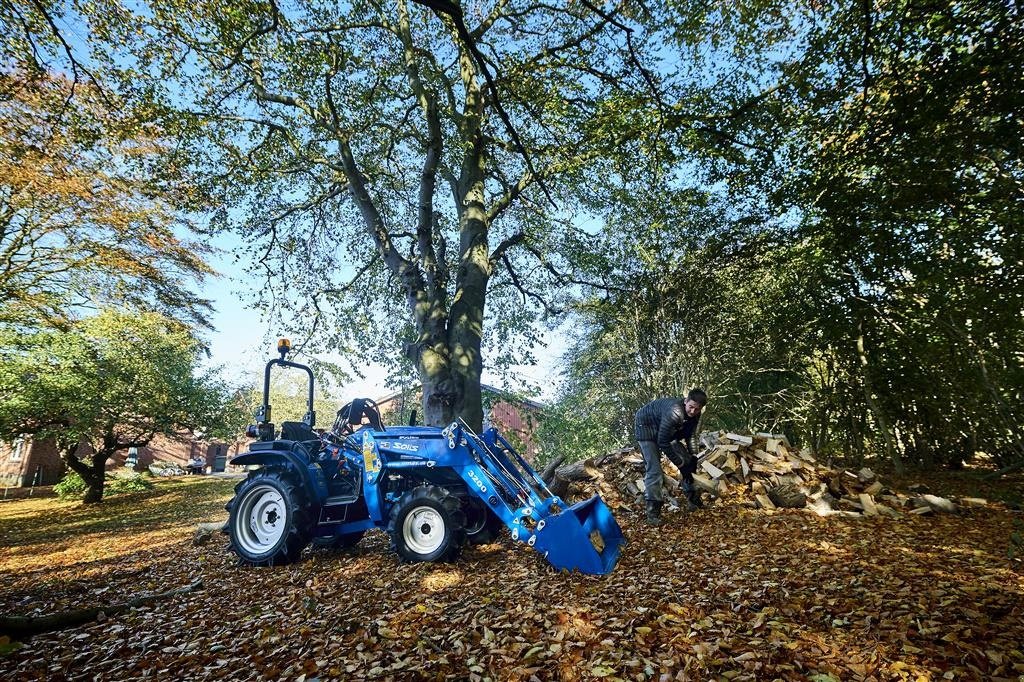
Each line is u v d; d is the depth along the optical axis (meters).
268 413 6.62
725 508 6.55
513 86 10.20
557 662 2.93
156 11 7.47
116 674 3.14
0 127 11.20
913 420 10.31
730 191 9.87
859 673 2.63
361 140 12.16
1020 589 3.62
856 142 7.53
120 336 17.41
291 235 13.48
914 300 8.97
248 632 3.71
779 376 12.13
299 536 5.75
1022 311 7.86
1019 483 8.30
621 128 9.88
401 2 11.71
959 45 6.40
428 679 2.84
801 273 10.26
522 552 5.34
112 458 35.31
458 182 12.45
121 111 8.80
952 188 7.04
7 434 16.55
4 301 14.42
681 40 9.78
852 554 4.65
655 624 3.33
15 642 3.53
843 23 7.36
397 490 5.83
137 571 6.29
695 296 11.88
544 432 15.57
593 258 12.95
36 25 7.05
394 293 14.43
